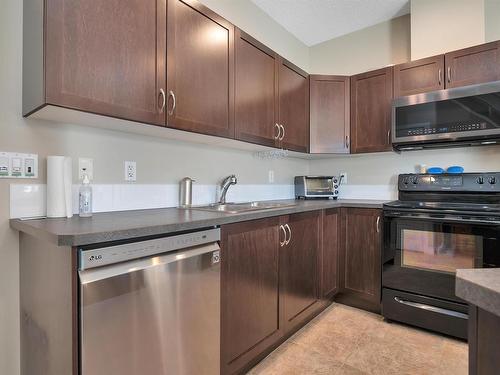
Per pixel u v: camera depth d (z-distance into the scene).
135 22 1.34
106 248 0.98
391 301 2.18
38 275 1.14
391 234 2.19
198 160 2.09
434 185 2.44
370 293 2.33
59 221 1.21
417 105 2.27
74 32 1.15
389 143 2.48
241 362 1.53
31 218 1.29
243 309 1.54
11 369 1.30
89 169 1.51
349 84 2.70
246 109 1.97
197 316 1.27
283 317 1.85
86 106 1.18
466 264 1.91
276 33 2.85
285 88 2.36
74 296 0.93
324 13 2.72
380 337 1.99
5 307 1.28
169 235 1.18
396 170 2.79
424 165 2.62
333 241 2.42
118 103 1.28
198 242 1.28
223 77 1.79
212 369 1.35
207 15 1.68
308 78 2.67
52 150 1.38
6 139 1.26
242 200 2.48
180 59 1.53
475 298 0.55
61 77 1.12
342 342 1.93
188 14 1.58
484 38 2.25
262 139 2.11
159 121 1.44
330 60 3.19
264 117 2.13
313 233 2.17
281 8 2.65
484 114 2.03
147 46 1.39
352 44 3.05
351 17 2.79
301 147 2.57
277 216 1.79
